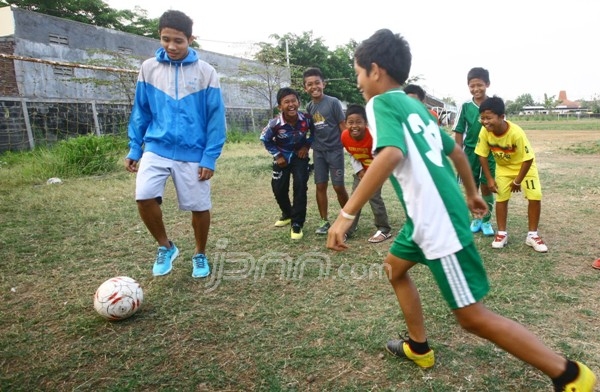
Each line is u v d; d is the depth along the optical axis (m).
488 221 4.39
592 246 3.92
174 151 3.08
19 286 3.20
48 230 4.64
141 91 3.14
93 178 8.22
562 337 2.38
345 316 2.68
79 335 2.50
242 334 2.48
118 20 23.75
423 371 2.11
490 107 3.64
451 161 2.05
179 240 4.31
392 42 1.82
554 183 7.26
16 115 13.02
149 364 2.21
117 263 3.67
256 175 8.61
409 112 1.75
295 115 4.16
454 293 1.70
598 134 23.83
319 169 4.39
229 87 22.98
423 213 1.70
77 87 15.38
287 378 2.08
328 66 30.61
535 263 3.51
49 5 21.03
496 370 2.10
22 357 2.28
